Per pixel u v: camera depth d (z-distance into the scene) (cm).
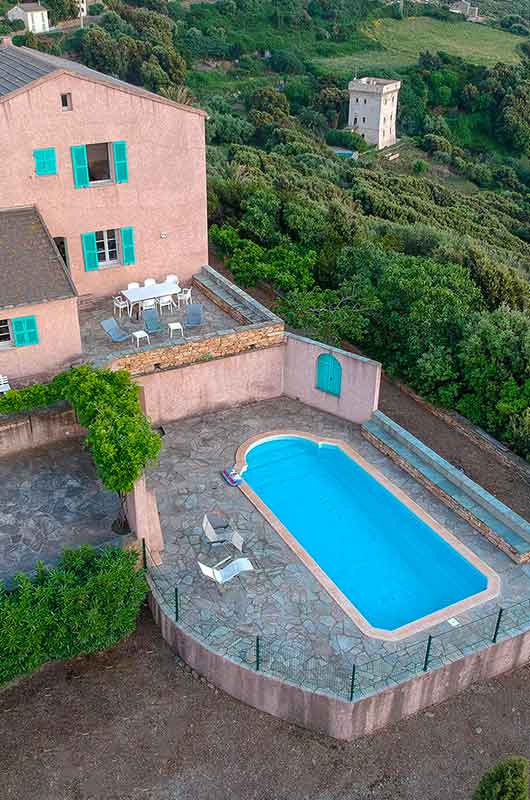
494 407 2567
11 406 2131
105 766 1510
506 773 1203
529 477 2362
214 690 1684
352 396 2489
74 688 1666
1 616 1517
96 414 1941
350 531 2088
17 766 1500
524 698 1705
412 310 2767
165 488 2202
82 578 1659
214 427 2495
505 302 2977
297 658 1648
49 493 2056
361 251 3178
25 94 2317
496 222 7138
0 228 2327
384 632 1730
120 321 2631
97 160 2664
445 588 1894
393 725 1634
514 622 1761
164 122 2569
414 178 8000
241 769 1522
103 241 2700
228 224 3600
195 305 2567
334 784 1504
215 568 1903
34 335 2245
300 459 2386
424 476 2231
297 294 2941
